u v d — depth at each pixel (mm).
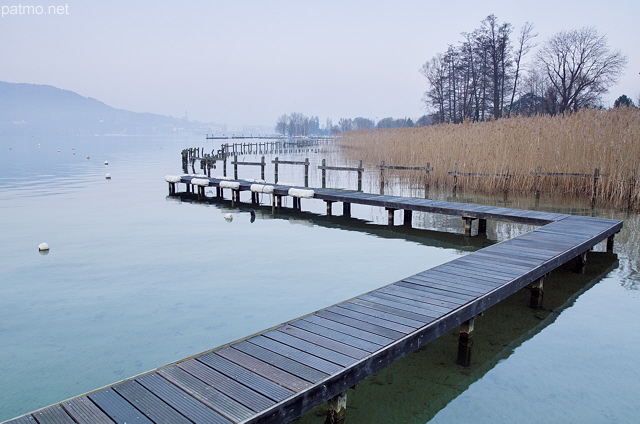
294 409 3184
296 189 13273
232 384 3369
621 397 4039
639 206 12172
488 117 43219
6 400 4059
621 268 7809
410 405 3984
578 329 5449
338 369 3541
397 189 16750
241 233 10469
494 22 40781
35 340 5168
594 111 15320
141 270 7605
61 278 7207
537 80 46031
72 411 3070
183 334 5262
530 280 5949
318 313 4691
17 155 37688
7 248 8961
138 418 2979
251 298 6352
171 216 12445
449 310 4668
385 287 5441
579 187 13820
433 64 49312
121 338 5188
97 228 10789
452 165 16031
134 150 48719
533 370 4527
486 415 3820
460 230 10844
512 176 14742
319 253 8742
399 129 30641
